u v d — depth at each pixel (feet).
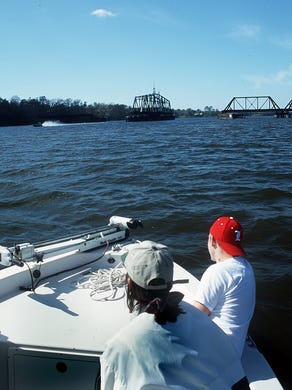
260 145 91.66
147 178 48.19
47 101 573.33
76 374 9.01
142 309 6.15
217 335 6.11
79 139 138.72
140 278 6.01
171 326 5.77
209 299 8.77
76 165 61.36
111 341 5.74
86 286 11.54
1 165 65.87
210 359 5.84
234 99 519.19
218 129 193.16
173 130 194.39
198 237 26.89
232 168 54.13
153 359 5.51
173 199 36.81
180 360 5.58
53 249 12.00
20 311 10.30
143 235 27.73
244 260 9.23
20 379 9.20
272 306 17.93
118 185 44.62
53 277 12.16
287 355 14.74
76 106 601.62
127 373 5.53
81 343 9.05
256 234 26.73
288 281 20.03
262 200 35.76
